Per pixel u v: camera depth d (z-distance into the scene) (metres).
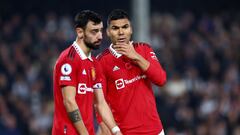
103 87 25.38
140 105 25.48
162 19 67.50
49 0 69.25
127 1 72.50
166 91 51.22
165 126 47.31
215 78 59.03
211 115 50.16
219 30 68.81
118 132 25.00
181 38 65.38
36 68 55.91
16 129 46.56
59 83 23.89
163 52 60.06
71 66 23.83
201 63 60.06
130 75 25.48
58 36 60.19
